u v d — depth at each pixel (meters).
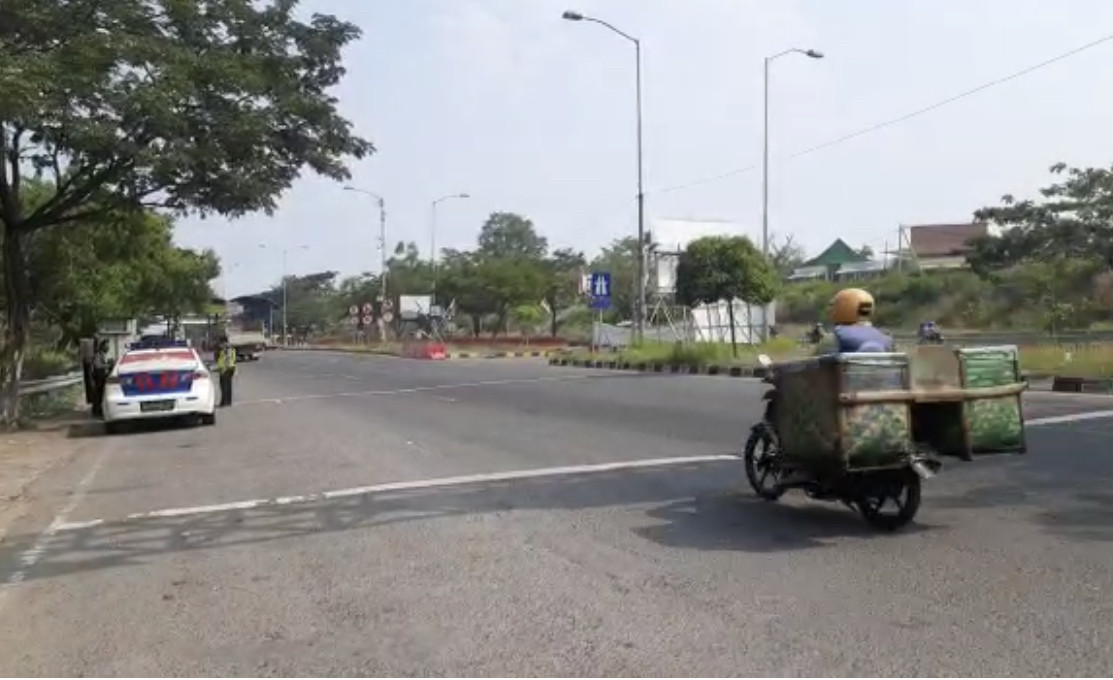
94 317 34.56
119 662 5.47
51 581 7.38
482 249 119.62
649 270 47.59
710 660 5.14
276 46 19.84
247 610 6.37
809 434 8.14
